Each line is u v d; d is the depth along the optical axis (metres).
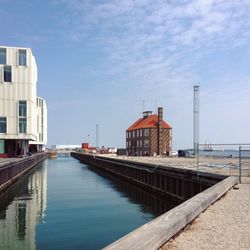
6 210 27.98
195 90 62.41
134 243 6.70
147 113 116.38
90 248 16.91
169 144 105.25
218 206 13.01
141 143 108.38
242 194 16.25
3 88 77.44
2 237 19.08
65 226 21.83
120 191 41.38
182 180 29.05
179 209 10.50
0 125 77.00
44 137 172.25
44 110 170.88
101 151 151.62
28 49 79.06
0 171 37.72
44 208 28.89
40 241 18.22
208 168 32.56
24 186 46.94
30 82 79.00
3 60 77.75
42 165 103.88
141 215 25.78
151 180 39.38
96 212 26.97
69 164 111.31
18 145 86.69
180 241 8.27
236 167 31.17
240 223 10.17
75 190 42.28
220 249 7.61
